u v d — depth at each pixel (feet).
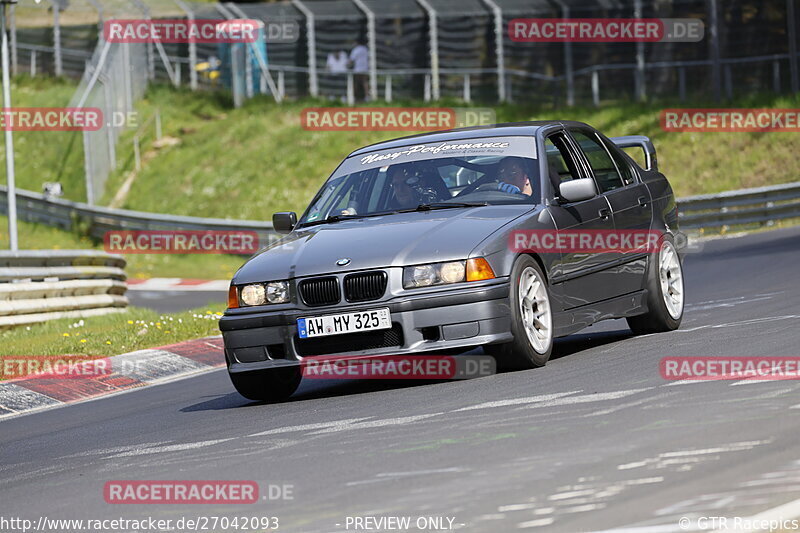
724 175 312.71
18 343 141.38
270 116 394.32
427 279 80.33
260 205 345.51
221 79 420.77
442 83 395.34
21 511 55.47
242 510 49.37
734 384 65.87
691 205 277.03
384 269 80.84
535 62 387.14
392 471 53.21
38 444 81.20
